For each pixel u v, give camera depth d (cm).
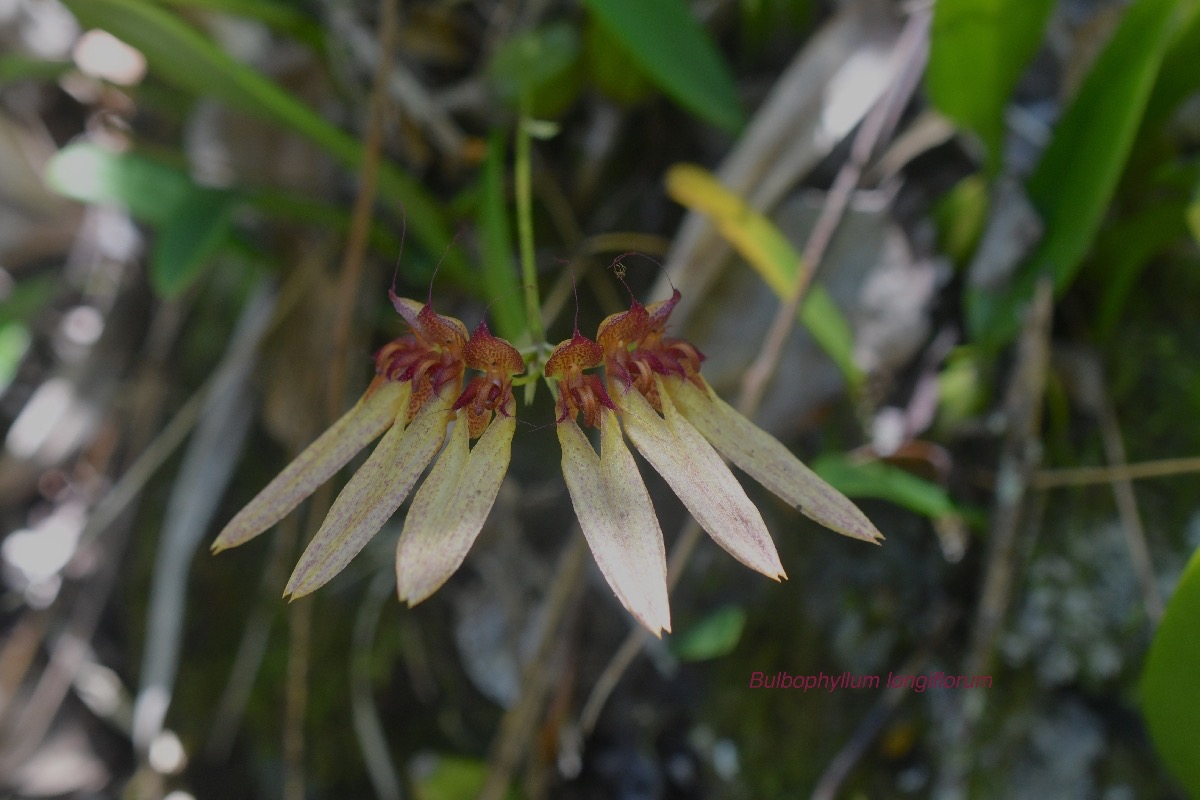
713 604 33
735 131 32
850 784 32
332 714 37
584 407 26
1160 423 32
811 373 33
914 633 32
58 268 44
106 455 42
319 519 34
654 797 33
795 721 33
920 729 32
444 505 26
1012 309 31
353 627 37
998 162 32
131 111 42
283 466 38
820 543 33
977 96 31
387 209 35
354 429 27
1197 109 32
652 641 33
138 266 42
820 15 34
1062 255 31
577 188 35
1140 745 31
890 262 33
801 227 33
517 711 31
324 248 36
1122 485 31
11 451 41
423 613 36
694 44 32
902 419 32
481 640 34
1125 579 31
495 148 32
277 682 38
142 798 38
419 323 27
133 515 41
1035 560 32
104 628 42
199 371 41
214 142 35
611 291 34
